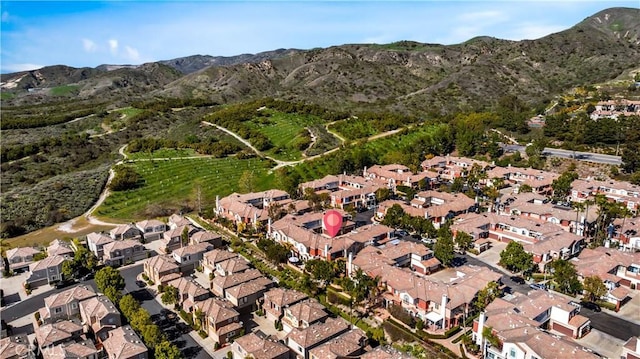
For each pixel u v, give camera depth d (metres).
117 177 166.88
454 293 84.56
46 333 76.12
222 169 188.00
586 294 89.31
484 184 168.88
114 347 72.25
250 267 103.88
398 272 92.50
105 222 141.50
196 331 82.31
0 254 114.88
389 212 128.00
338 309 86.56
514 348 68.12
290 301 85.62
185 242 120.06
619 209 123.25
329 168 189.00
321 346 71.81
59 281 103.25
